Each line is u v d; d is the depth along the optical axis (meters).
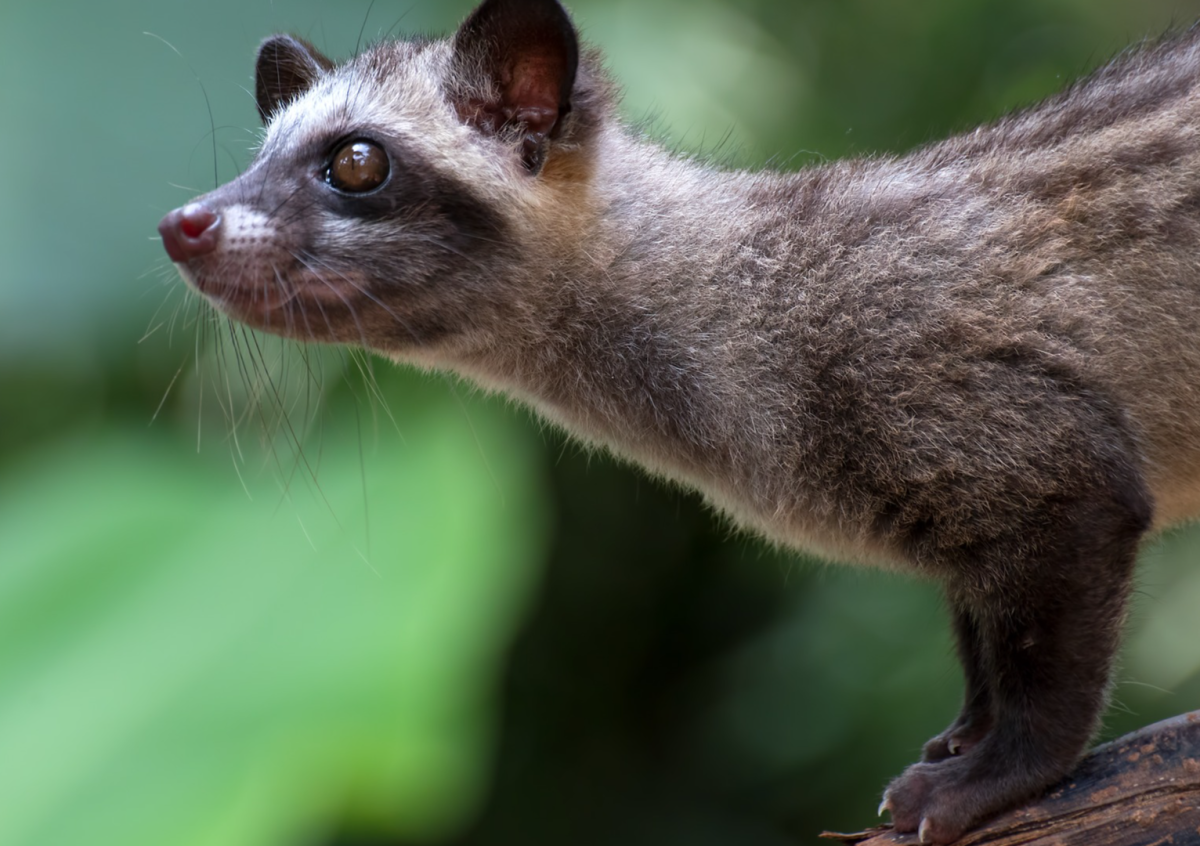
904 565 7.64
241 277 7.25
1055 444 6.95
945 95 13.24
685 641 14.21
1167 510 8.12
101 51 10.80
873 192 7.75
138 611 7.88
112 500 8.98
